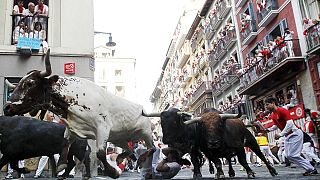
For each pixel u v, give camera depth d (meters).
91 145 6.33
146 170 7.56
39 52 12.73
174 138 7.18
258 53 22.78
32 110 5.74
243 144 7.67
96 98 6.08
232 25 28.69
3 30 12.93
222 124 6.92
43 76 5.70
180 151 7.43
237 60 28.73
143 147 9.09
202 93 35.47
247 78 24.20
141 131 7.12
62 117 5.98
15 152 8.23
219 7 31.72
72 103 5.84
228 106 28.42
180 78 47.97
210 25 34.22
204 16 37.53
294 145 7.66
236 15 28.45
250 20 24.97
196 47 40.84
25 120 8.48
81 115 5.88
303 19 18.95
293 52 19.08
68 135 6.32
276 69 19.78
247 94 24.70
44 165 10.53
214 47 32.72
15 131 8.26
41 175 11.09
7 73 12.33
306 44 18.55
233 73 27.48
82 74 13.06
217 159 7.30
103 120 6.10
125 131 6.80
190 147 7.44
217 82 31.61
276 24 21.81
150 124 7.42
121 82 62.09
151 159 7.57
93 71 13.43
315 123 14.33
